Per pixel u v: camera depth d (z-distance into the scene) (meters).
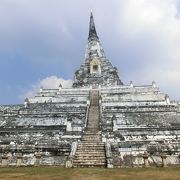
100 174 19.28
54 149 31.19
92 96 53.59
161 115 43.06
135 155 29.50
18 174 19.53
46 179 16.86
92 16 84.31
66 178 17.20
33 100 54.19
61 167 25.64
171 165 27.58
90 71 70.94
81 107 46.22
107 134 34.97
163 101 49.47
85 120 40.97
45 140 33.41
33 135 36.97
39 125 41.00
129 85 60.34
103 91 56.50
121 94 54.12
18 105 50.44
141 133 36.34
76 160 27.53
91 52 76.88
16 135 37.09
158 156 29.78
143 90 56.06
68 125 39.00
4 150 32.00
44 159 29.48
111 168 24.39
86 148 30.14
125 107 45.66
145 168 24.34
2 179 16.98
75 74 72.12
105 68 72.00
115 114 43.34
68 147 31.17
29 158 29.91
